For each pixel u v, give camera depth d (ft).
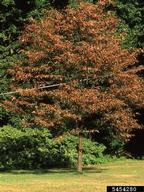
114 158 99.76
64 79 69.62
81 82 69.10
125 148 104.94
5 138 87.04
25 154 85.66
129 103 71.67
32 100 72.18
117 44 70.64
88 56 67.62
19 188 55.93
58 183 60.44
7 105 73.97
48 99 72.64
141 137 107.34
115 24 72.54
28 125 73.41
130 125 72.95
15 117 93.15
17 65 73.00
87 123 74.59
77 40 70.08
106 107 67.77
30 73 70.95
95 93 67.72
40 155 86.02
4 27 98.43
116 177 68.64
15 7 97.25
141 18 100.73
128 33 98.37
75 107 67.97
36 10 96.99
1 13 97.14
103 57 67.67
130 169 80.79
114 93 69.31
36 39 70.95
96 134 99.55
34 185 58.34
